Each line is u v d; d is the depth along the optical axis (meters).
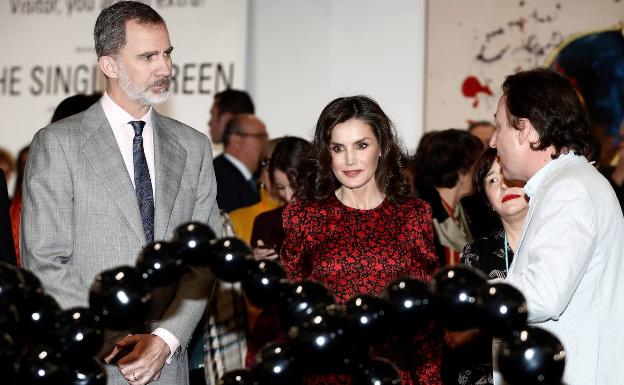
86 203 3.21
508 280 2.60
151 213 3.29
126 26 3.24
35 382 2.02
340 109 3.38
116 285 2.07
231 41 7.01
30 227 3.19
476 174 3.40
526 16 6.79
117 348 3.20
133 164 3.31
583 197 2.64
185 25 7.05
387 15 7.08
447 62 6.93
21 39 7.36
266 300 2.23
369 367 2.12
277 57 7.24
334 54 7.17
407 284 2.10
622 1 6.62
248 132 6.21
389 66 7.08
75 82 7.27
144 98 3.26
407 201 3.48
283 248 3.46
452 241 4.51
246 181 6.21
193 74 7.04
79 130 3.28
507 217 3.32
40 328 2.08
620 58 6.61
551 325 2.71
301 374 2.11
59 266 3.16
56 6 7.32
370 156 3.36
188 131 3.51
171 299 3.30
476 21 6.87
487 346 3.52
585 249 2.58
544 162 2.82
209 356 4.39
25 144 7.33
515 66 6.80
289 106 7.22
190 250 2.17
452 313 2.06
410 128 7.05
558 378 2.03
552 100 2.77
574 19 6.70
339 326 2.03
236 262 2.18
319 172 3.45
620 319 2.73
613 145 6.61
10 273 2.03
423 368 3.29
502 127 2.85
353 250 3.37
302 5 7.21
